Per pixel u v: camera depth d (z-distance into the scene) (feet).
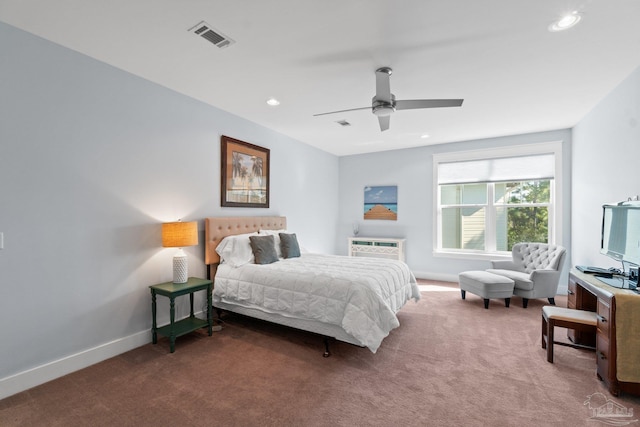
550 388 6.75
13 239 6.75
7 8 6.07
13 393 6.64
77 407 6.18
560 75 9.00
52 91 7.36
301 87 9.91
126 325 8.84
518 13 6.20
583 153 12.85
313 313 8.54
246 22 6.52
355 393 6.61
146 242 9.39
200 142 11.18
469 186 17.07
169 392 6.68
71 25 6.68
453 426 5.56
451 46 7.45
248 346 9.02
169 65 8.49
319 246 18.75
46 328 7.23
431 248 17.87
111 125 8.53
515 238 16.02
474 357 8.26
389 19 6.40
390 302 9.29
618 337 6.40
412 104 8.70
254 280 9.88
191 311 10.52
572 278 9.17
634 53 7.77
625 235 7.94
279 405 6.20
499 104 11.32
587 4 5.91
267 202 14.37
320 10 6.11
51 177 7.34
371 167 19.76
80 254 7.87
